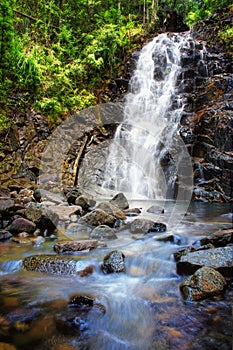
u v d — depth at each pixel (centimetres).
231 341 186
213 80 969
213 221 527
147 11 1350
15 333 195
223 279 252
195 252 300
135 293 255
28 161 748
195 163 848
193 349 180
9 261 318
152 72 1143
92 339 191
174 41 1192
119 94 1059
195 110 966
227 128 811
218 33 1166
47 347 181
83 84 1002
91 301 234
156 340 189
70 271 293
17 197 590
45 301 240
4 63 793
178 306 231
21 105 804
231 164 773
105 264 300
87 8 1170
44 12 1048
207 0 1416
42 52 939
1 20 765
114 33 1065
